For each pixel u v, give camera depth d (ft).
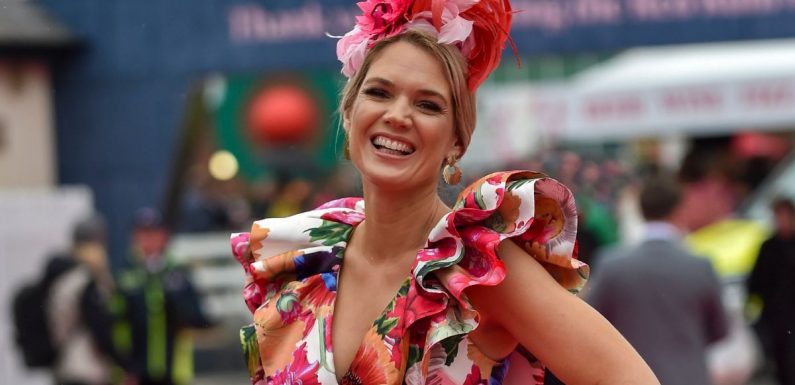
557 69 118.62
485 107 87.35
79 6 64.95
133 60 64.64
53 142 66.08
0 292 55.67
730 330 34.47
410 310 15.26
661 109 82.17
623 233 56.70
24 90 76.84
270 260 16.71
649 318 33.65
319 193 84.17
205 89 95.40
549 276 15.14
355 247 16.42
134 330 49.47
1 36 71.97
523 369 15.70
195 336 74.28
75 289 47.60
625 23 60.75
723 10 60.39
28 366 48.39
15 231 55.98
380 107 15.35
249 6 62.80
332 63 62.49
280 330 16.16
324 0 62.34
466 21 15.35
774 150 92.89
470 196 15.25
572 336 14.70
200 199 77.20
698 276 33.86
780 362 51.34
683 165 59.98
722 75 81.10
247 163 96.32
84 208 57.77
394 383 15.16
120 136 65.67
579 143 90.33
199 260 76.23
